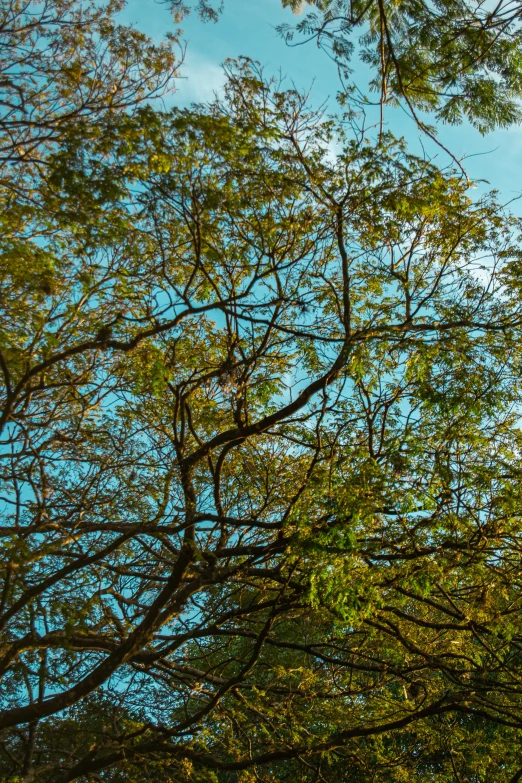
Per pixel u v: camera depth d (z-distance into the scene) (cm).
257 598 1228
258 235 1044
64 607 928
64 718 1364
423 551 940
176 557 1330
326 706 1291
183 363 1216
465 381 938
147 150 879
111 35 992
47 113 1017
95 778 1202
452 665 1179
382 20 893
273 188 989
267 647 1506
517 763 1291
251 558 1075
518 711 1242
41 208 931
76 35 986
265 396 1169
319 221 1034
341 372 1023
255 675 1366
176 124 870
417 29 904
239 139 933
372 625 1066
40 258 941
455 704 1035
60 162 873
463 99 941
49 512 1134
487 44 897
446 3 879
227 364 1050
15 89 949
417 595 1011
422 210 986
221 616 1209
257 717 1311
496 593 1029
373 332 972
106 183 841
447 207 1062
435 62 934
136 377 1133
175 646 1105
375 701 1280
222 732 1258
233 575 1061
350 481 925
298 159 988
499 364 1002
